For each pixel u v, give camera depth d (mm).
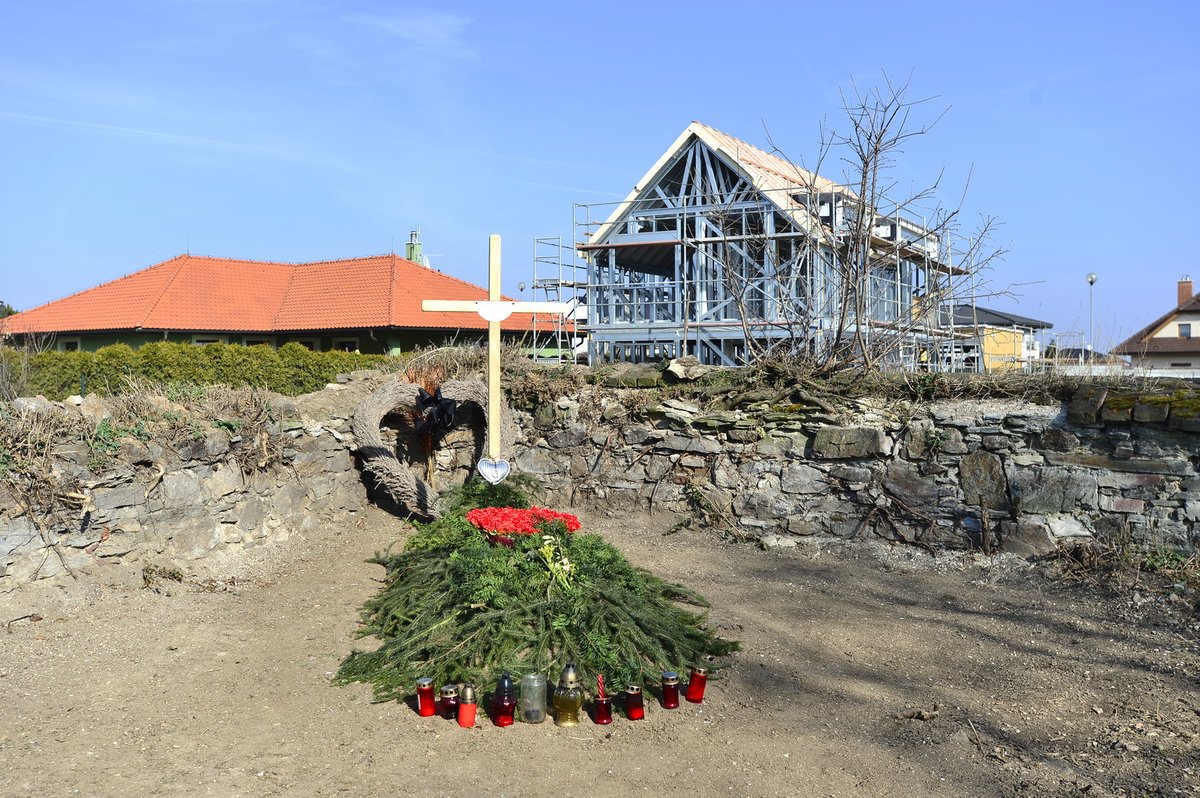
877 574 9375
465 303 9773
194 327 26781
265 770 5090
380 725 5781
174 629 7156
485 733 5742
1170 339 35875
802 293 17500
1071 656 7207
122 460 7832
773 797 5074
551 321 26688
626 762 5445
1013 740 5816
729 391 11188
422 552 8617
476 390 11805
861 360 11484
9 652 6387
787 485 10508
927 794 5125
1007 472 9461
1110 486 9000
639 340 20172
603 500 11602
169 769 5016
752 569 9602
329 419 10859
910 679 6859
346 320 26500
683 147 19797
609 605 6938
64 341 28156
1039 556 9195
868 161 11797
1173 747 5625
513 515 7996
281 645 7062
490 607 6934
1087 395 9250
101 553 7594
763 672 6945
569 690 5883
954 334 16812
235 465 9156
